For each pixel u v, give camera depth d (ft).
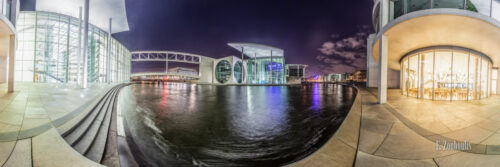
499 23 21.80
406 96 40.57
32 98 26.14
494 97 38.24
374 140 14.96
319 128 24.90
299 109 40.04
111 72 113.09
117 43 124.98
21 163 9.03
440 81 34.99
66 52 76.84
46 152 10.30
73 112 20.20
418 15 24.45
